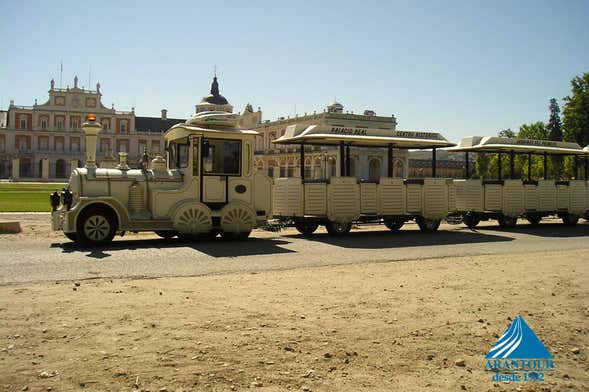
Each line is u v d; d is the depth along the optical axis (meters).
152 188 14.70
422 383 5.01
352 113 73.81
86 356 5.31
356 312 7.26
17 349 5.45
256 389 4.71
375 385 4.91
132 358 5.30
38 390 4.53
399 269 10.92
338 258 12.44
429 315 7.21
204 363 5.23
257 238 16.41
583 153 25.62
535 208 23.44
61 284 8.64
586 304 8.05
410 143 19.77
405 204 19.31
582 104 48.41
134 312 6.93
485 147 22.72
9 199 37.75
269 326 6.49
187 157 15.12
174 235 15.94
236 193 15.52
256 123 97.81
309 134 17.78
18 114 122.44
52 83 125.25
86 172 14.29
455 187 20.91
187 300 7.67
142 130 136.62
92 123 14.66
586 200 25.11
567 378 5.31
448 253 13.68
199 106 84.38
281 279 9.52
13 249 12.74
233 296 8.02
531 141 24.39
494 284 9.40
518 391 4.94
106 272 9.85
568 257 13.03
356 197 18.02
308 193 17.75
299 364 5.31
